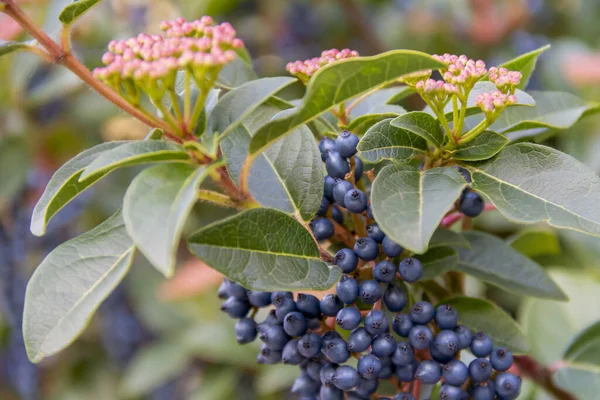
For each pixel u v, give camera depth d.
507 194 0.38
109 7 0.84
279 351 0.40
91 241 0.39
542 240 0.52
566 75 0.78
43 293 0.38
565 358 0.47
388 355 0.38
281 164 0.41
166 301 0.76
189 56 0.35
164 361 0.75
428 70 0.37
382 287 0.39
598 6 0.87
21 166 0.76
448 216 0.44
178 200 0.35
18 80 0.73
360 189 0.41
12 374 0.87
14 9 0.37
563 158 0.38
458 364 0.39
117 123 0.75
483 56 0.90
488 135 0.39
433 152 0.39
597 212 0.37
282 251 0.37
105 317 0.85
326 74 0.35
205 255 0.36
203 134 0.37
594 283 0.61
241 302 0.41
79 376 0.86
